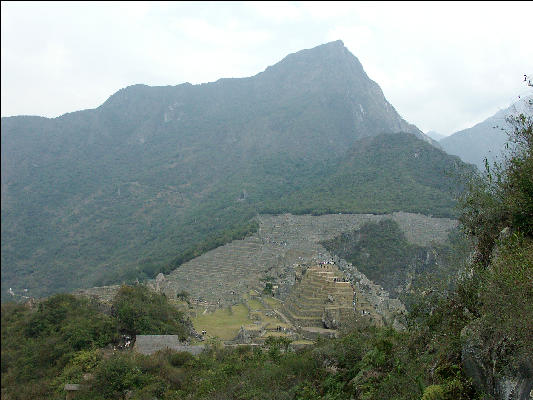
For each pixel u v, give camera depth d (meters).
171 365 35.69
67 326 47.56
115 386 32.88
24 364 45.28
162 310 47.41
